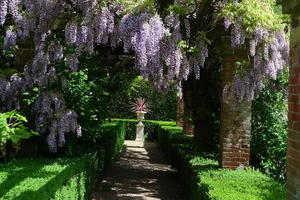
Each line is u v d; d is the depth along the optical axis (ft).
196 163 18.48
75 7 15.10
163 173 28.58
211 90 24.08
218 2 16.44
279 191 12.41
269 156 20.16
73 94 18.80
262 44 16.11
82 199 16.42
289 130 7.72
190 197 18.15
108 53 23.47
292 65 7.59
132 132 58.54
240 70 16.43
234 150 17.34
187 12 14.89
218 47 17.93
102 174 25.89
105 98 21.70
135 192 22.02
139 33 13.11
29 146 18.13
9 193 10.32
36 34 15.99
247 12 14.76
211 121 24.26
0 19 13.64
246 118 17.37
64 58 18.67
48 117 16.87
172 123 55.31
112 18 14.33
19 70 18.07
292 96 7.56
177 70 14.52
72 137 18.88
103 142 27.37
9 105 17.07
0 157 17.24
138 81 43.45
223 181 13.76
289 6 7.70
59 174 12.93
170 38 14.34
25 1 14.94
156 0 14.94
